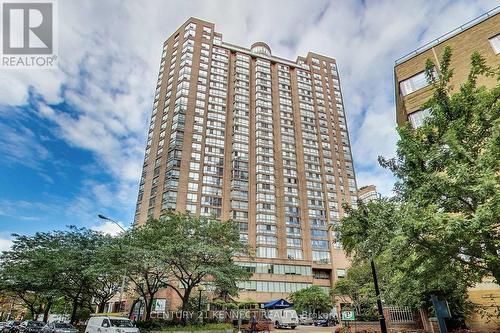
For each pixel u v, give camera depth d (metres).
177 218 28.42
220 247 26.78
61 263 27.83
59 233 31.47
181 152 69.69
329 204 77.50
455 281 10.68
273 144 81.38
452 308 14.52
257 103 85.12
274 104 88.12
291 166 80.19
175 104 76.75
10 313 73.38
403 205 9.16
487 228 7.21
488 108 9.24
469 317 14.28
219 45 89.50
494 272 8.10
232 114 81.81
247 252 30.09
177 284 52.59
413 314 18.52
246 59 92.44
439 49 20.39
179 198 64.88
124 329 18.67
